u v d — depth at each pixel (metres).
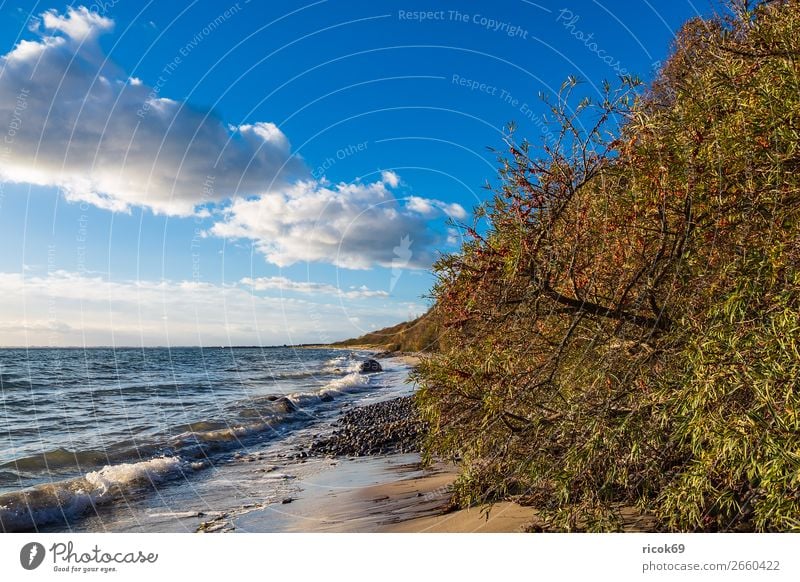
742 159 2.95
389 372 35.41
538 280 3.74
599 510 3.62
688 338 3.22
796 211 2.80
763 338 2.73
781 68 2.90
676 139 3.17
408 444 11.31
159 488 8.34
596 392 3.68
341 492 7.55
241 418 15.97
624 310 3.60
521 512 4.57
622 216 3.48
